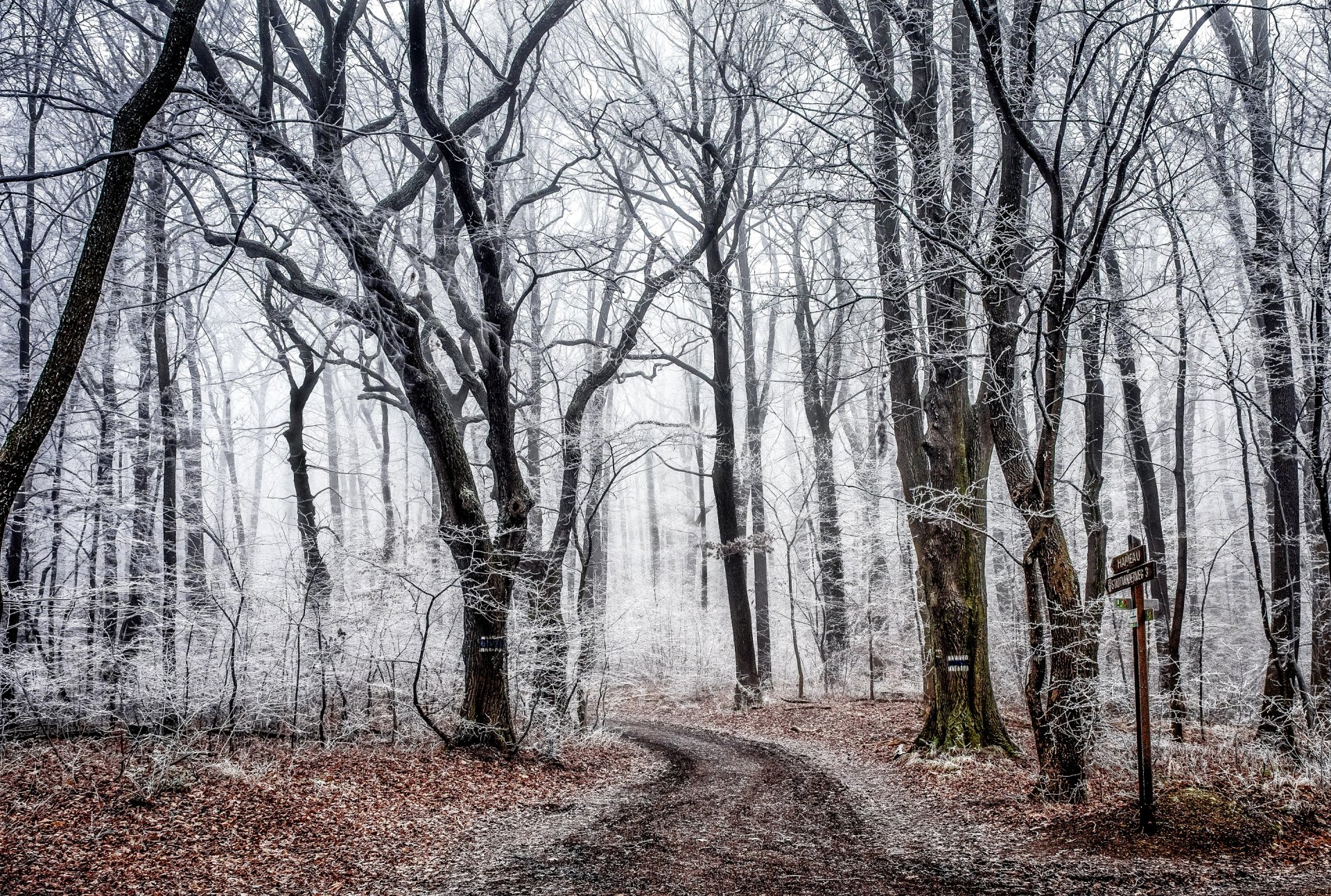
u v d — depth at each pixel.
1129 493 24.05
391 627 13.92
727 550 20.81
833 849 7.86
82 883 6.33
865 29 12.26
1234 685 11.50
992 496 22.88
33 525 13.70
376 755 11.44
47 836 7.21
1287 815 7.35
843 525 25.94
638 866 7.34
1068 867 6.74
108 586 13.08
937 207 11.40
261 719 12.61
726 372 20.67
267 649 13.12
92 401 15.23
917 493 12.90
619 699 26.00
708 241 15.94
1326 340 9.13
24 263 12.98
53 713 12.11
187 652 11.47
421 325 12.45
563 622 15.04
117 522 15.36
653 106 15.04
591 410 23.00
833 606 23.61
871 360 17.73
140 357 17.09
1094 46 10.12
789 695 23.28
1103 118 9.54
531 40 12.57
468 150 12.42
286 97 14.27
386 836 8.27
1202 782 8.27
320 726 12.20
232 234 12.10
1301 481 11.95
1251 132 10.41
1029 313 8.96
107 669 12.52
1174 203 9.58
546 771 12.14
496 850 8.06
